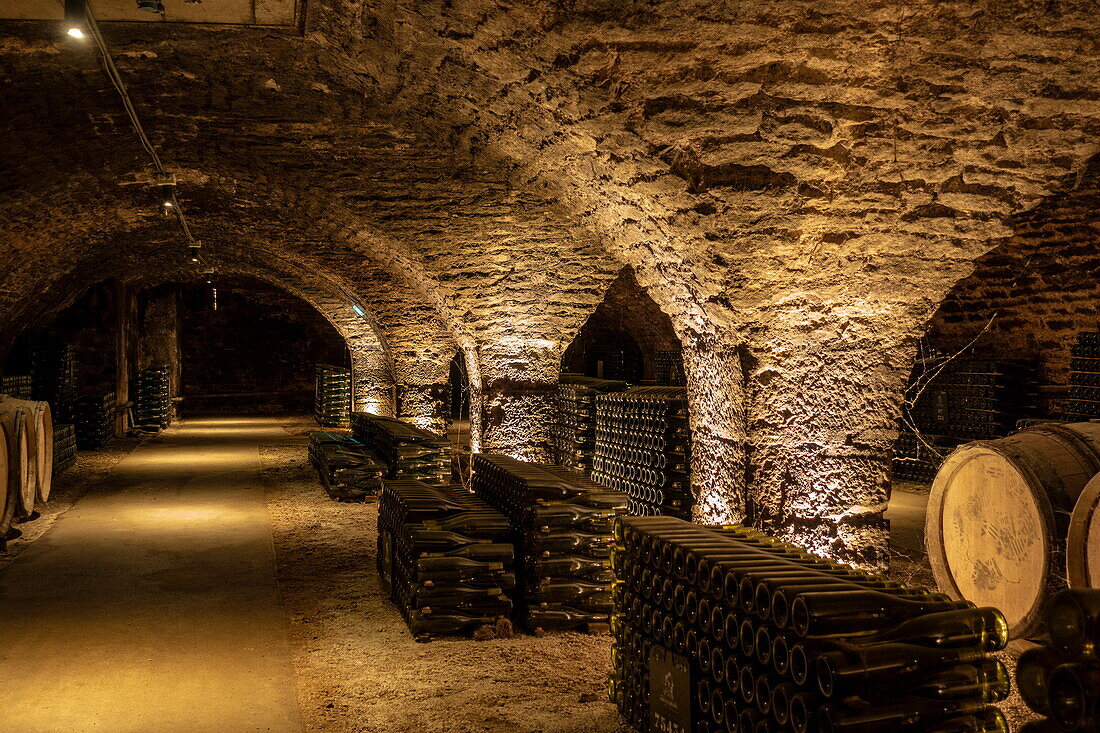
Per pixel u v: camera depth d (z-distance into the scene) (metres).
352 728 4.43
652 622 4.32
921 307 6.03
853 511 6.18
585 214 7.53
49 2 5.32
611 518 6.04
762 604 3.46
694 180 5.23
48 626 6.12
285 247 13.84
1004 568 4.93
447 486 7.89
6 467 8.16
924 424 13.38
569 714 4.62
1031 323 11.77
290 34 5.87
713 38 4.41
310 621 6.31
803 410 6.10
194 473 14.42
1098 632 2.29
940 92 4.72
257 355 28.73
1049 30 4.27
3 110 7.04
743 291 5.78
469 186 8.71
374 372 19.23
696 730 3.89
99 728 4.41
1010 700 4.83
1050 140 4.97
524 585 6.06
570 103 5.20
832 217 5.41
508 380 9.79
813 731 3.11
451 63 5.59
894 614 3.29
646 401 8.29
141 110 7.50
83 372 19.69
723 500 6.50
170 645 5.74
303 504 11.46
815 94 4.74
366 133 8.10
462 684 5.05
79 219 11.27
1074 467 4.71
